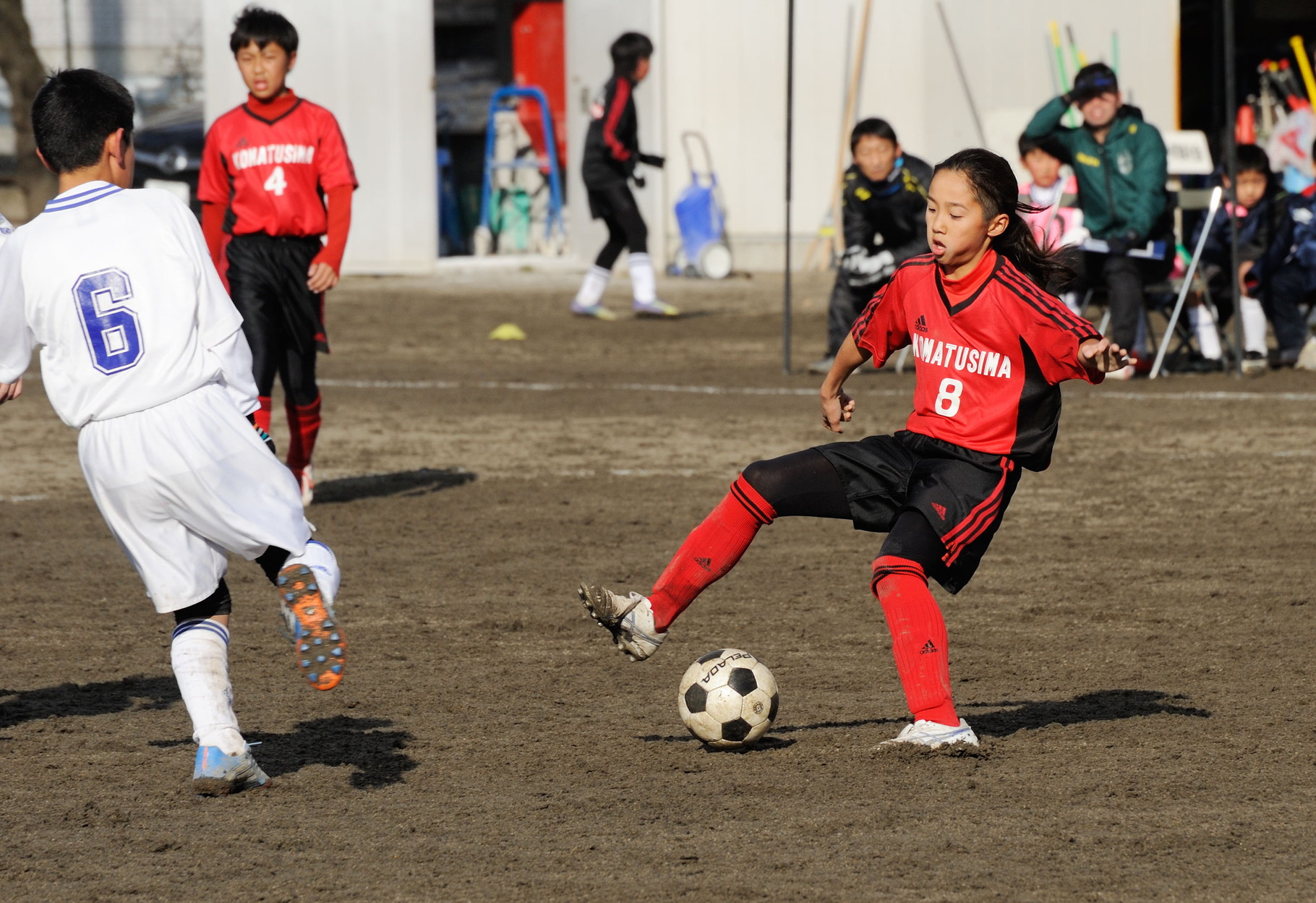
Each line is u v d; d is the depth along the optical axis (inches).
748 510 650.8
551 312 2765.7
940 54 3400.6
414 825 567.2
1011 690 756.0
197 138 3289.9
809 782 611.2
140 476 571.8
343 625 896.3
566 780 621.0
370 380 1989.4
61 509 1249.4
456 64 3976.4
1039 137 1824.6
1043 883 501.7
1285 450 1439.5
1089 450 1466.5
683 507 1237.1
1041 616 906.7
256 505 578.2
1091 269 1860.2
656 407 1748.3
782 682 776.9
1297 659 805.2
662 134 3412.9
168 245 583.8
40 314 579.8
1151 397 1756.9
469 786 615.2
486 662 820.0
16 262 581.9
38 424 1684.3
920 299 635.5
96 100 599.2
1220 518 1175.0
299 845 547.2
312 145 1176.2
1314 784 601.6
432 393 1883.6
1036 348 610.2
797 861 523.5
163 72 3417.8
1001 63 3388.3
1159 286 1887.3
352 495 1298.0
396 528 1169.4
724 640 863.1
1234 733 674.2
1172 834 545.6
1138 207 1768.0
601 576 1016.2
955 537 623.2
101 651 844.6
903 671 641.6
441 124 3946.9
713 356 2220.7
